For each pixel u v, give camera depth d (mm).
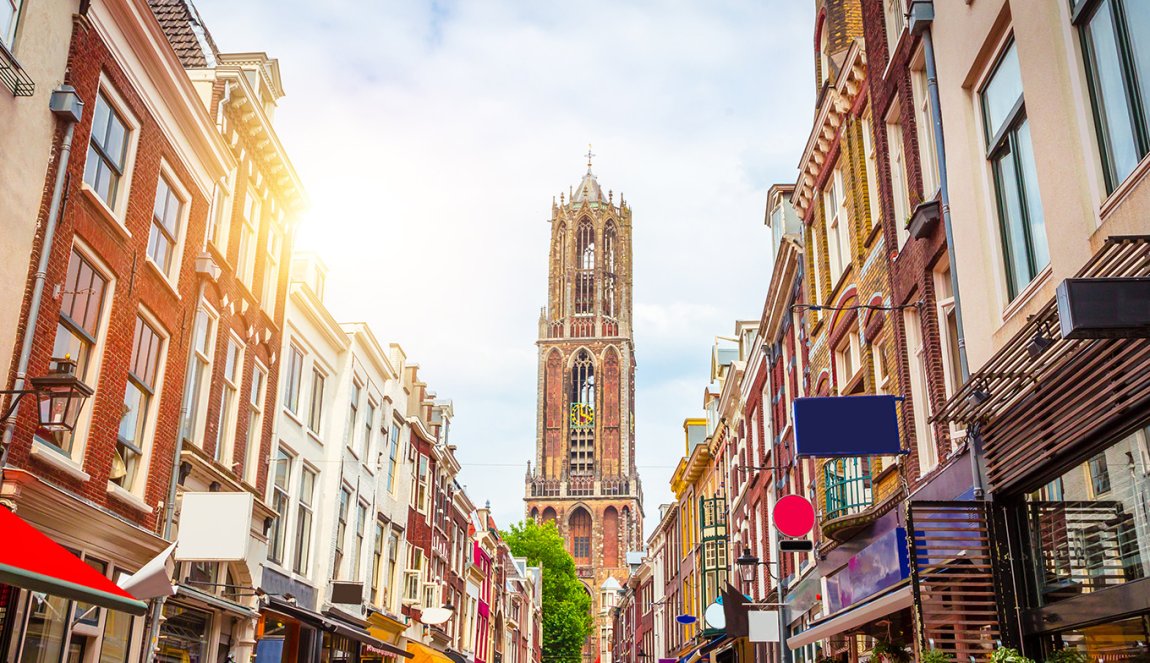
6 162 11492
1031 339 9047
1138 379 7746
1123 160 8383
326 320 26562
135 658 15219
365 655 30859
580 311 150625
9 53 11148
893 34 17141
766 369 32188
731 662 36656
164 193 16781
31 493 11742
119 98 14555
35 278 12008
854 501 19719
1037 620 10336
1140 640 8367
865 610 14273
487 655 57281
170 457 16875
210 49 22359
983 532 11227
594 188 156500
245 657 19859
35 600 12375
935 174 14844
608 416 144000
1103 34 8680
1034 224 10539
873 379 18625
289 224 24406
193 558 15016
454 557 46438
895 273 16750
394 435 35438
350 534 28594
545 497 140250
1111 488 8789
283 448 23953
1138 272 7203
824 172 23047
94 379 13977
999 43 11242
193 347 17859
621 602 102125
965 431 13148
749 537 35438
